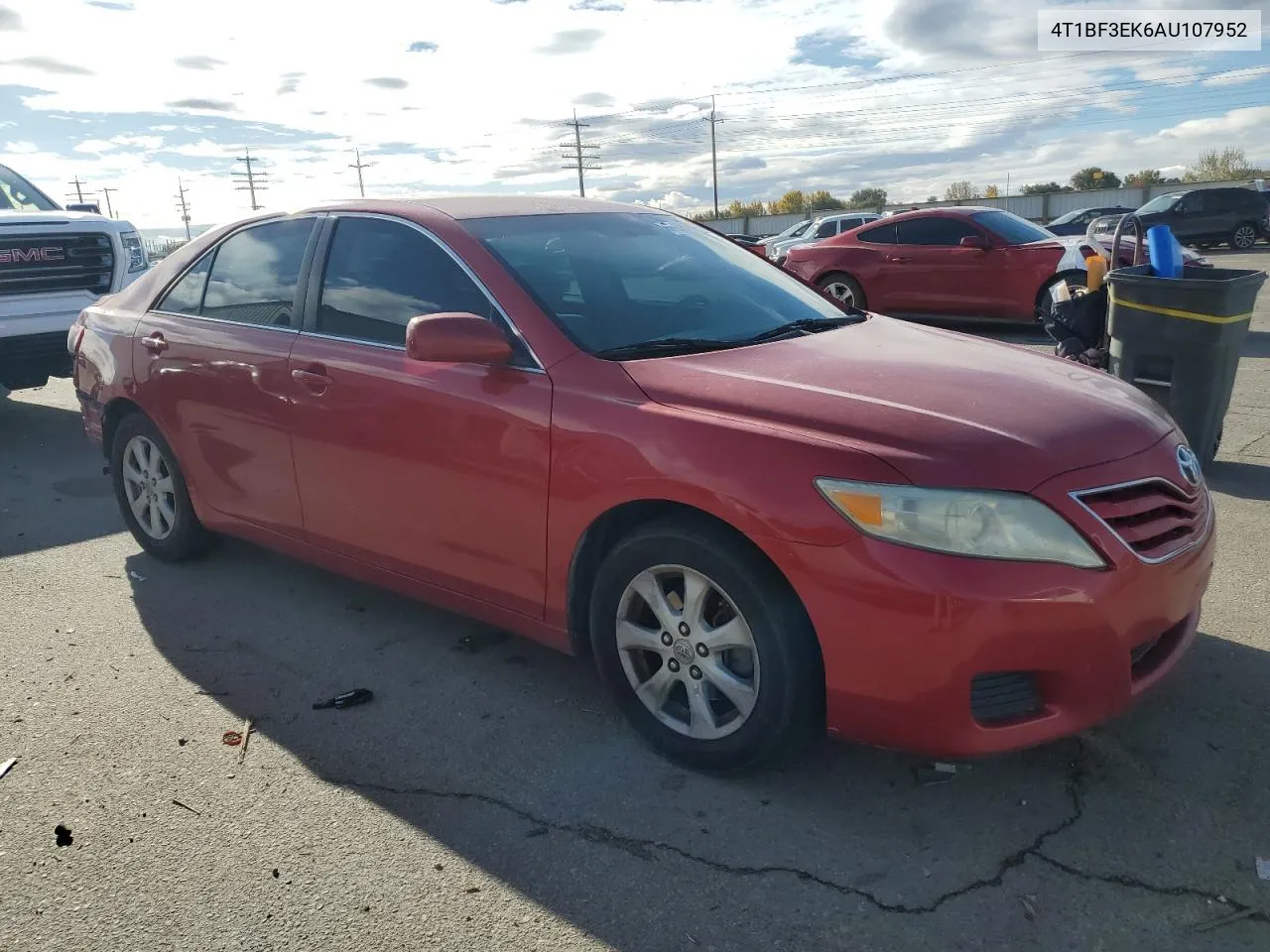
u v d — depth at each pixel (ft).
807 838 8.59
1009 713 8.26
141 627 13.25
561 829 8.82
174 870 8.40
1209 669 11.12
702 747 9.39
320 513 12.36
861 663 8.18
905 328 12.30
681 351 10.36
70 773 9.86
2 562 15.80
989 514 7.91
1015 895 7.82
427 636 12.81
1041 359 11.06
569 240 11.92
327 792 9.45
